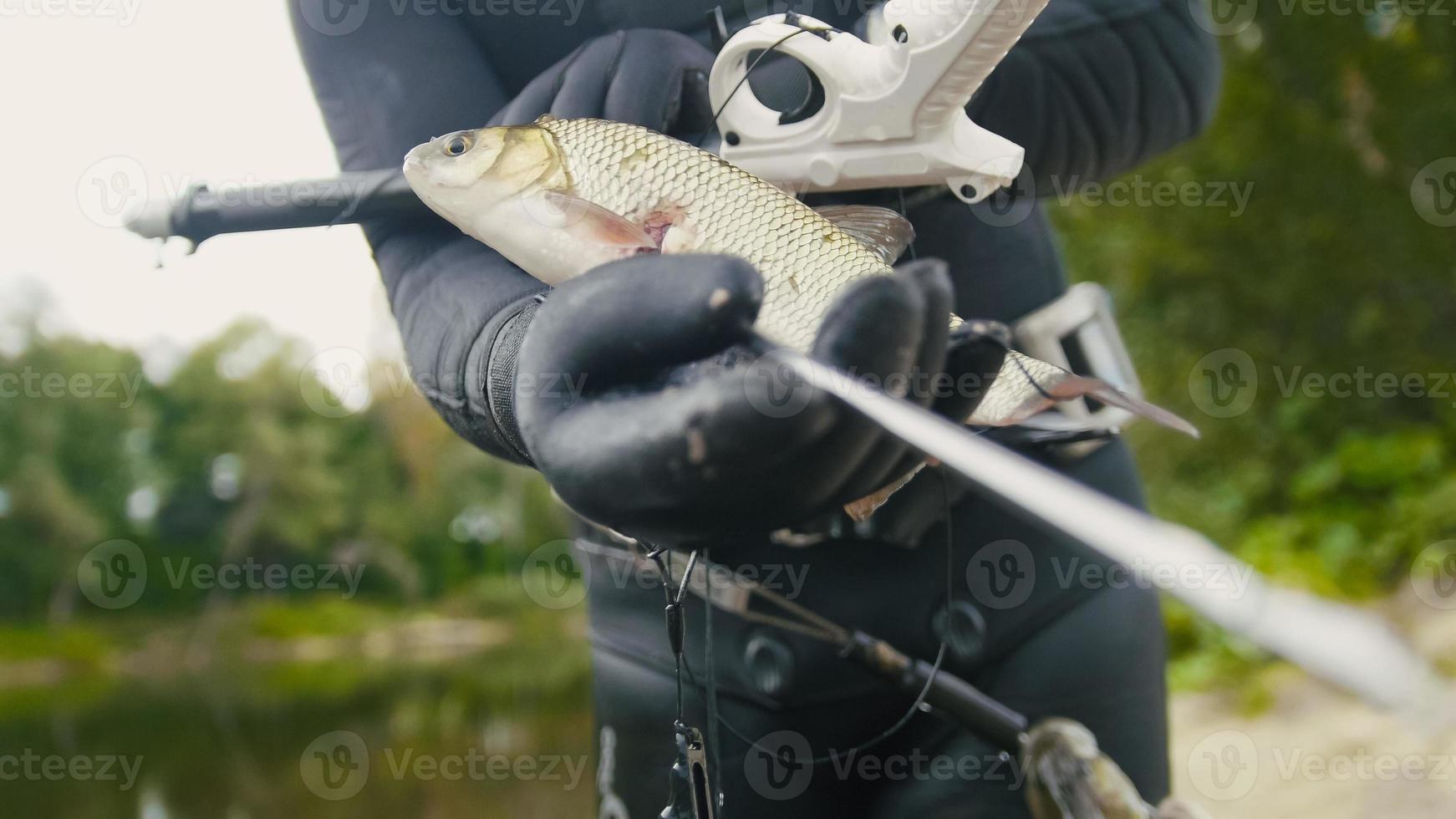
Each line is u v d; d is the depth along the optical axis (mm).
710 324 575
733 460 528
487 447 936
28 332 41812
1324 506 6781
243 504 42844
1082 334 1256
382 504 42094
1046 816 1155
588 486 569
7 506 40656
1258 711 4840
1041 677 1355
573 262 832
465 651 31609
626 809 1460
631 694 1433
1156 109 1334
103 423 42594
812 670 1302
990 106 1230
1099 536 313
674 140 855
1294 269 8273
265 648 36406
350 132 1159
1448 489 6176
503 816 7340
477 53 1218
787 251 822
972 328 632
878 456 543
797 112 985
